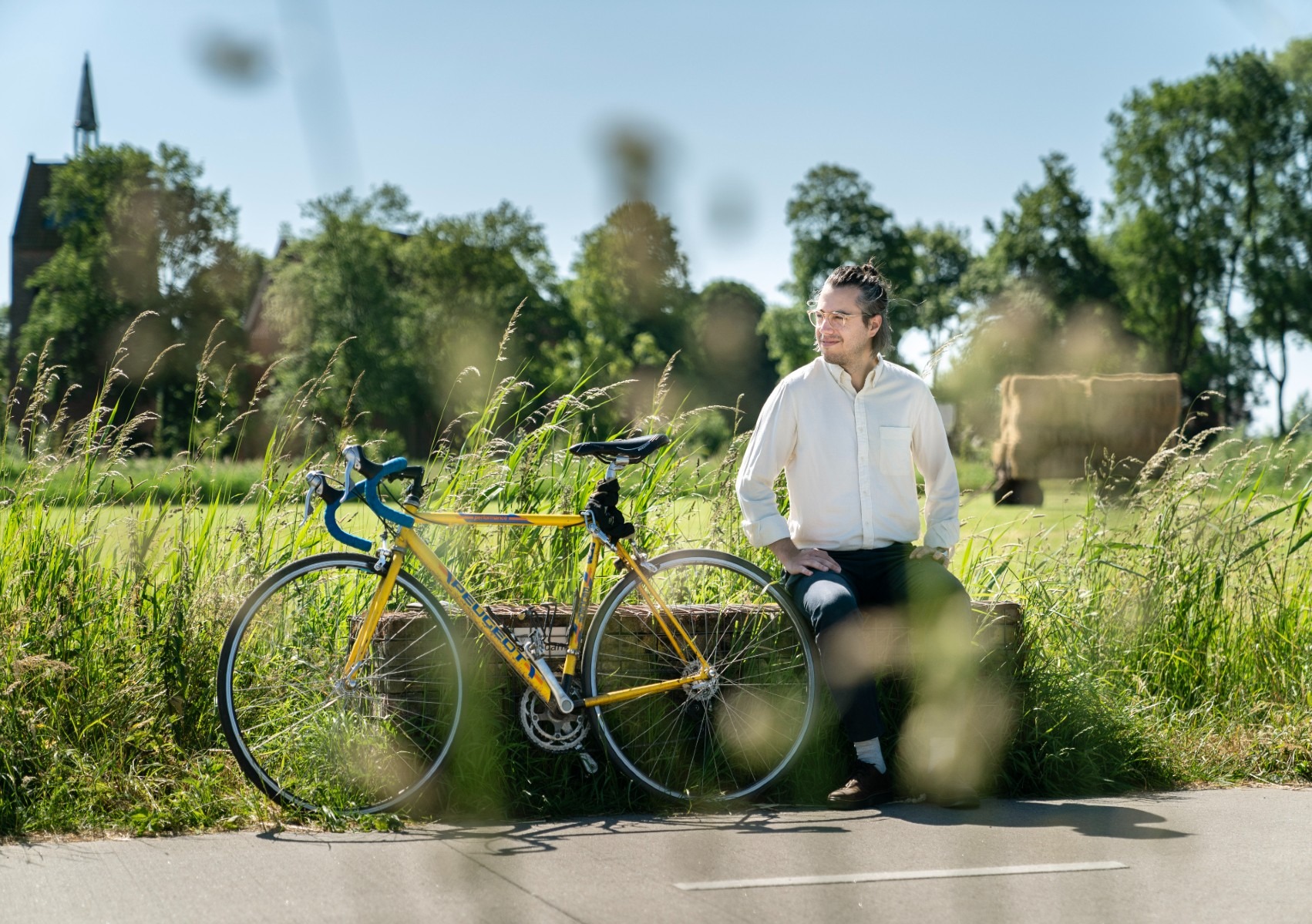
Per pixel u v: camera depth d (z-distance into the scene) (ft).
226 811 11.99
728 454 16.96
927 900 9.53
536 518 13.12
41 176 225.15
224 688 12.01
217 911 9.01
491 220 207.82
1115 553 18.49
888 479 14.02
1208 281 189.57
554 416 16.61
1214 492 18.94
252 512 15.66
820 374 14.11
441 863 10.45
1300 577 18.88
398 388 190.70
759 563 16.17
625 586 13.23
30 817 11.51
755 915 9.09
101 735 13.12
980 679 14.34
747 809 12.98
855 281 13.91
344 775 12.32
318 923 8.75
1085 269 198.29
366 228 199.82
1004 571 17.95
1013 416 84.99
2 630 13.67
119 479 15.72
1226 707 16.89
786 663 13.74
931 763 13.33
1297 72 181.78
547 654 13.16
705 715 13.39
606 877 10.09
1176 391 84.12
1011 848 11.20
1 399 15.85
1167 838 11.62
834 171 193.36
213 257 193.16
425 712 12.62
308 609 13.00
